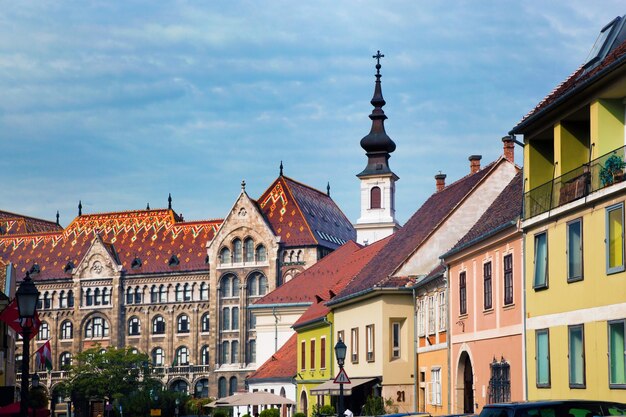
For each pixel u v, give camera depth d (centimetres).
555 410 3481
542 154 5781
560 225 5328
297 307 16288
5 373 8969
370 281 9438
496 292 6406
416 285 8550
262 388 13425
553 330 5400
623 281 4619
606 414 3484
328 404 10681
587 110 5153
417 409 8625
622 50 4788
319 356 11156
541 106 5522
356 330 9688
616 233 4712
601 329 4825
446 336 7569
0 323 8612
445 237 8831
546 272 5509
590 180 4969
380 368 8844
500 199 7119
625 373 4606
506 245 6219
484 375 6631
